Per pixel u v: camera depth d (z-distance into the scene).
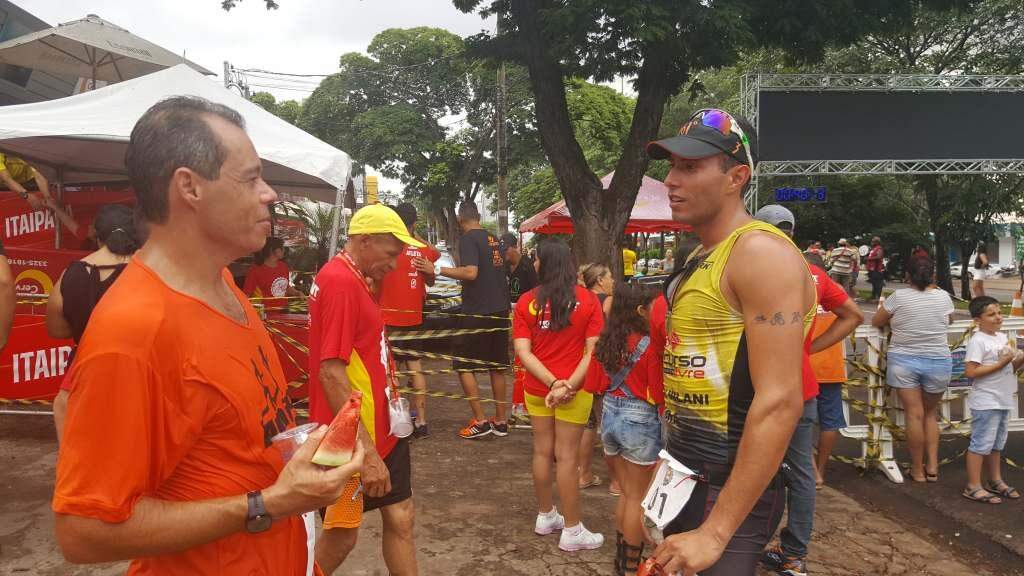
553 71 10.43
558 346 3.88
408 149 30.31
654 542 1.97
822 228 28.19
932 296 5.02
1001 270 39.41
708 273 1.86
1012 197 21.77
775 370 1.69
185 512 1.22
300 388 6.06
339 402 2.62
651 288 3.44
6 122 4.95
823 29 10.09
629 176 10.49
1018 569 3.83
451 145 30.88
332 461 1.28
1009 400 4.71
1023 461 5.59
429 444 5.91
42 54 8.84
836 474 5.44
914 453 5.16
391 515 2.85
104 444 1.14
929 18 20.28
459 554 3.82
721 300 1.82
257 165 1.38
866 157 16.19
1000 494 4.82
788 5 9.75
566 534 3.89
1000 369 4.66
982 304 4.66
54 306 3.42
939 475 5.31
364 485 2.62
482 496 4.71
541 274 3.91
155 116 1.31
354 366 2.70
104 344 1.16
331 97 32.28
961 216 21.73
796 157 16.11
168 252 1.32
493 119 30.81
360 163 31.58
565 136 10.53
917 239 28.00
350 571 3.57
